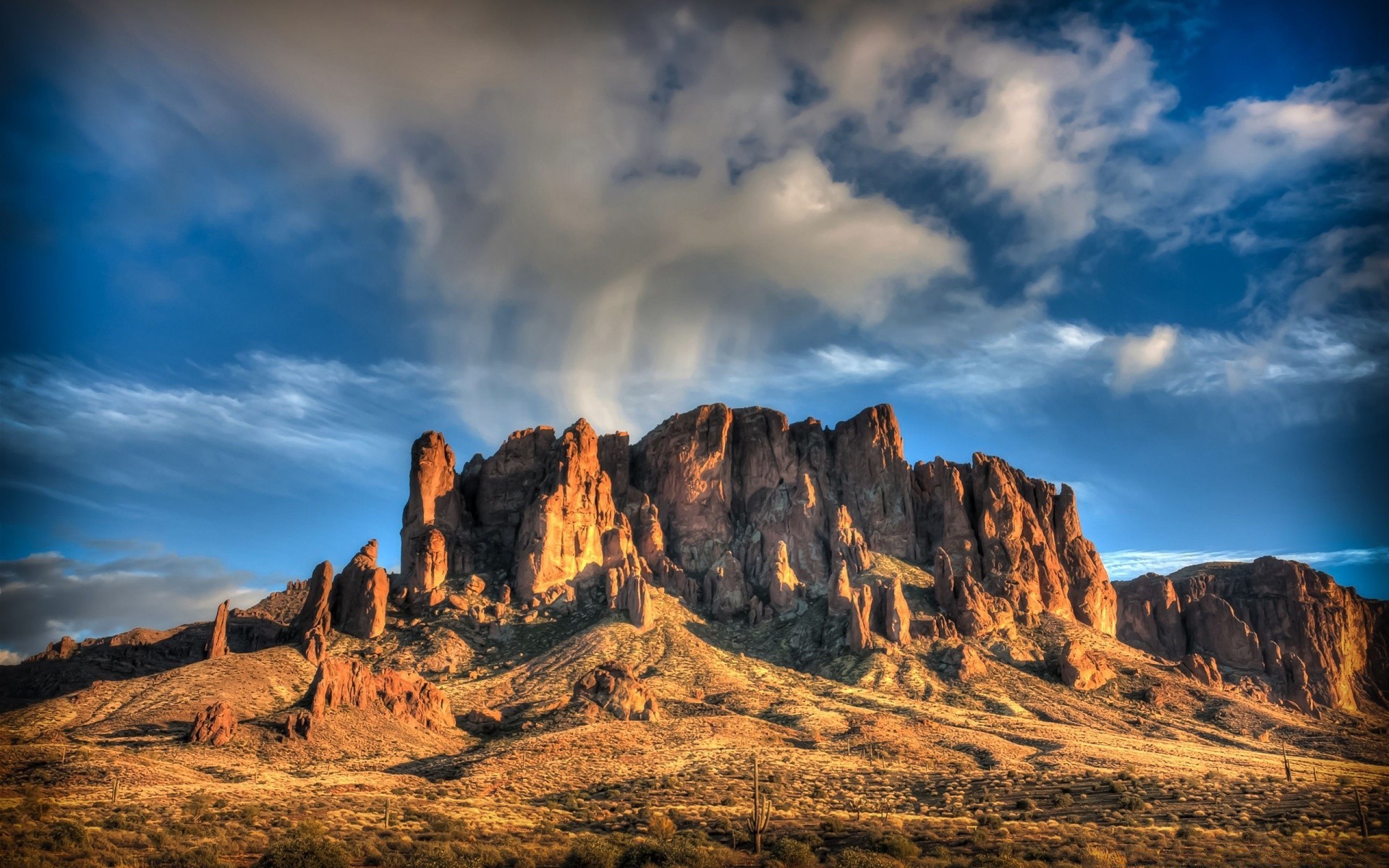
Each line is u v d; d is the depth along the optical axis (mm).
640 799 110188
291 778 123188
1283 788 117312
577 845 74812
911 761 137750
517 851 77938
